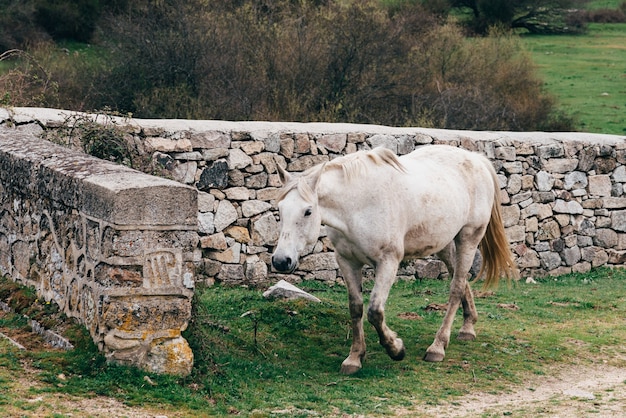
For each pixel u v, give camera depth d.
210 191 11.41
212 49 22.05
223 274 11.52
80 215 6.83
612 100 30.94
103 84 22.02
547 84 33.44
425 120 21.09
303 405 6.70
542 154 13.91
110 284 6.32
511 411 6.99
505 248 9.45
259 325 8.86
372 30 22.75
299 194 7.21
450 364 8.34
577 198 14.30
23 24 29.62
